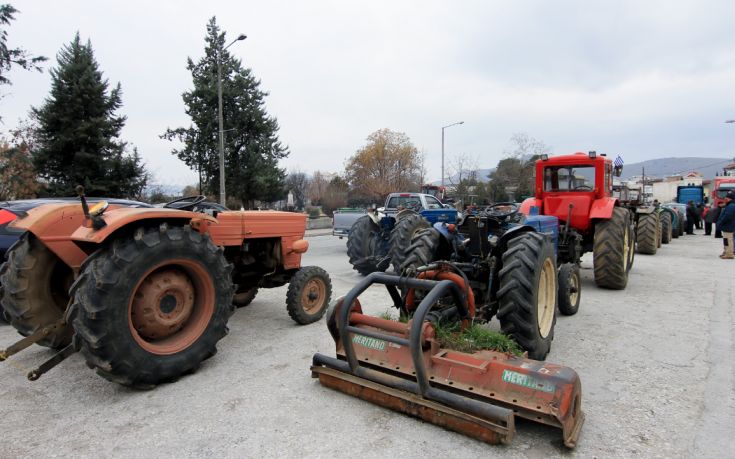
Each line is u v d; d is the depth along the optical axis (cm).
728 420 300
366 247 880
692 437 279
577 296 579
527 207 789
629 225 781
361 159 4481
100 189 2230
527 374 276
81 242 359
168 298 367
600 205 724
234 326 522
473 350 327
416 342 289
